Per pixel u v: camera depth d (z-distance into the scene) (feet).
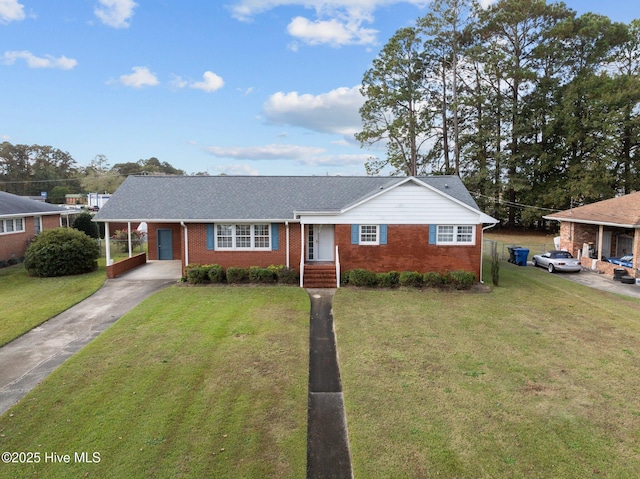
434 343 36.22
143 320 42.06
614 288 60.03
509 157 136.46
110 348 34.27
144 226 112.06
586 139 124.36
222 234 63.72
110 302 49.90
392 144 145.18
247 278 61.46
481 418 23.80
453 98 140.05
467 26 135.74
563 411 24.66
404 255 61.11
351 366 31.24
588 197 126.41
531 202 137.80
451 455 20.40
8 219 79.82
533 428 22.80
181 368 30.42
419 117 144.77
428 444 21.30
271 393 26.78
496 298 52.90
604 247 84.07
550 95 136.26
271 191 70.44
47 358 32.76
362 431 22.50
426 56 139.23
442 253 60.85
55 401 25.39
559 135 133.80
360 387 27.73
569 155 137.28
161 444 21.08
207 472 19.06
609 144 119.55
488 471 19.22
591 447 21.09
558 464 19.74
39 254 64.59
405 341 36.68
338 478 19.27
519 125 135.03
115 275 64.13
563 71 136.15
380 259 61.26
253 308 46.91
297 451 20.83
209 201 66.69
